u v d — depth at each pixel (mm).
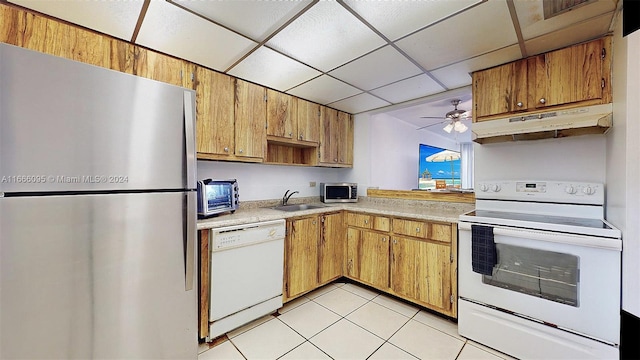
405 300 2400
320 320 2066
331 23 1485
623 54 1310
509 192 2023
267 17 1426
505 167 2094
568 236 1446
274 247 2135
